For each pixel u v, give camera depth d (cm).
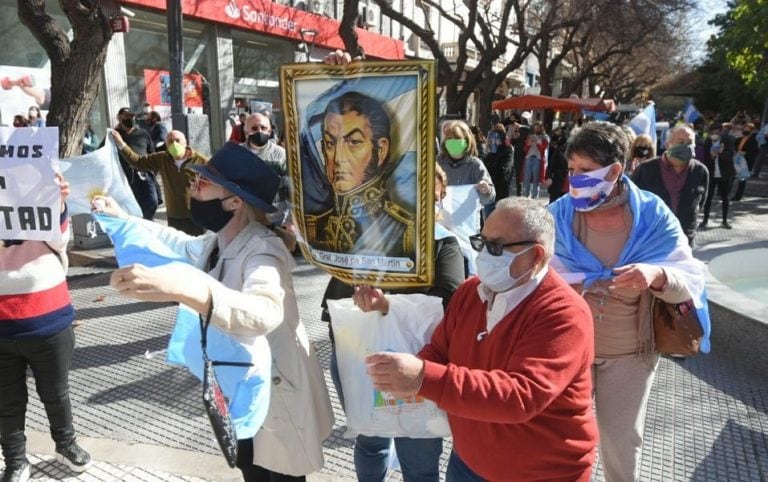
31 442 307
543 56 2439
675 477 282
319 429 208
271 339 192
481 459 170
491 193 457
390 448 232
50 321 261
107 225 209
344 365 208
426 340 202
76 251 695
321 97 186
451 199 349
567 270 231
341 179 188
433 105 172
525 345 155
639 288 202
